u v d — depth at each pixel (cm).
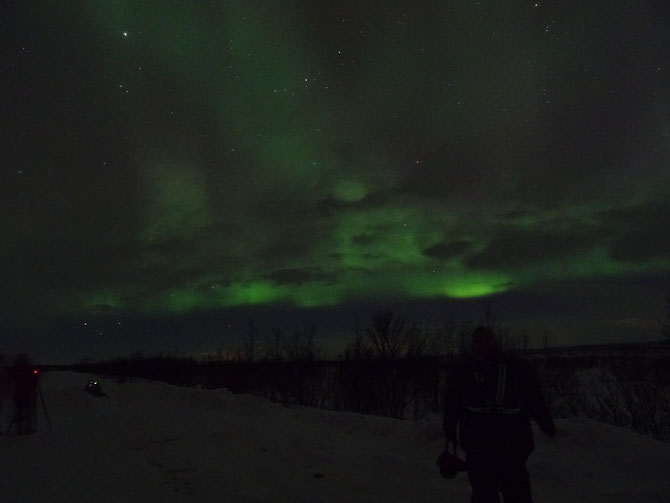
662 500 482
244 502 564
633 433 653
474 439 402
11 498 580
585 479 557
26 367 1121
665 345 1060
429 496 568
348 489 609
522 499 393
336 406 2136
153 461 790
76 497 584
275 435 988
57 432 1120
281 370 2675
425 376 2034
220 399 1546
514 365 421
